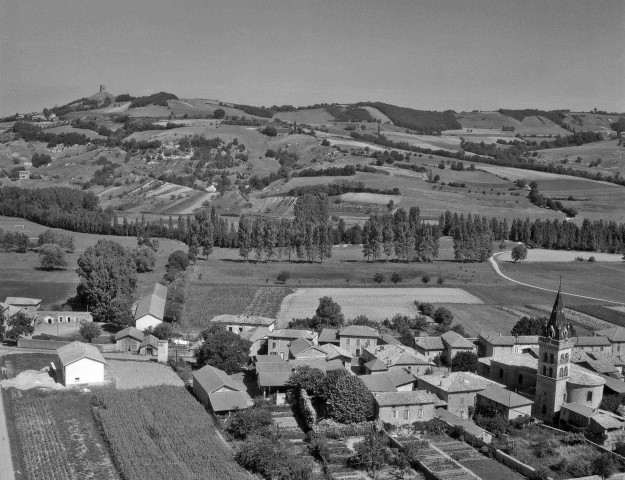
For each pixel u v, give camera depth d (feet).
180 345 588.50
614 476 363.35
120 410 427.33
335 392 426.10
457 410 451.53
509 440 401.49
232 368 511.40
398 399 426.10
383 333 612.29
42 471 344.28
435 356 555.69
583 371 467.11
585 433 413.80
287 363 491.72
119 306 640.17
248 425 398.62
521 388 482.69
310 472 354.13
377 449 369.50
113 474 344.90
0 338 590.55
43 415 418.92
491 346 557.33
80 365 479.82
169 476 339.98
